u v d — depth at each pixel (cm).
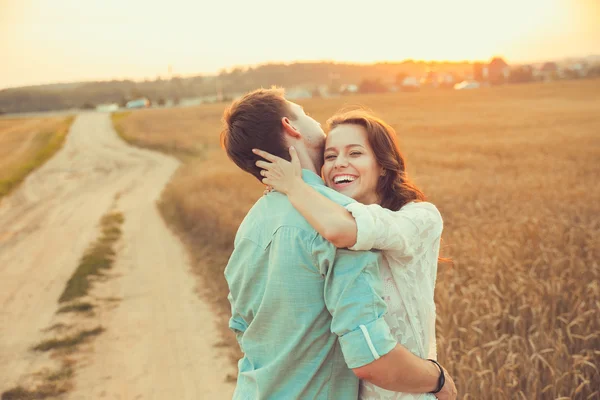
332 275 147
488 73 13262
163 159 3133
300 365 153
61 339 624
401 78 12094
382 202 183
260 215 163
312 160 173
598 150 1773
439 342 411
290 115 171
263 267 159
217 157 2603
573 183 1114
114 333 639
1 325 699
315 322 151
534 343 400
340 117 176
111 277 881
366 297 144
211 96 16475
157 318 677
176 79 19362
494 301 455
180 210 1342
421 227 164
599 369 371
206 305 707
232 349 571
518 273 498
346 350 144
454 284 511
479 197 989
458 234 698
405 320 163
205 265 871
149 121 5916
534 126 3067
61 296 795
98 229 1324
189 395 485
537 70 12725
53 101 15250
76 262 1001
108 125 5872
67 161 3300
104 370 543
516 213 825
